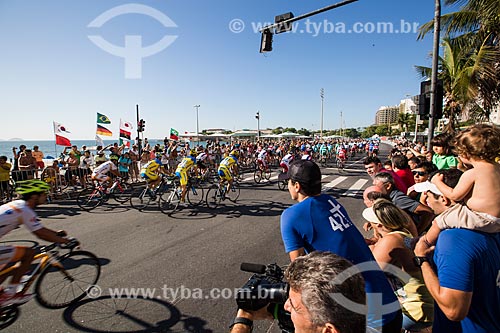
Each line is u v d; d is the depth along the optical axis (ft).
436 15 18.38
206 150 44.96
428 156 18.63
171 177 23.40
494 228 3.98
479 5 26.89
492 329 3.84
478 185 4.36
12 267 8.32
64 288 10.08
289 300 3.05
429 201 7.80
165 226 18.38
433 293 4.16
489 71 27.17
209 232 17.07
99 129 43.60
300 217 5.04
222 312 8.95
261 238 15.94
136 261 12.83
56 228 18.06
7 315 8.30
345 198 26.99
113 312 8.96
